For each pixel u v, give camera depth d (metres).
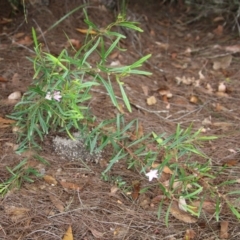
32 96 0.82
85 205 0.80
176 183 0.83
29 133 0.82
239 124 1.07
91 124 0.86
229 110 1.12
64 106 0.79
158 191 0.83
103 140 0.83
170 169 0.81
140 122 1.02
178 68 1.30
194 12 1.60
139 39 1.39
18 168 0.83
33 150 0.88
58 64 0.76
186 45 1.43
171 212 0.79
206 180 0.81
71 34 1.30
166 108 1.10
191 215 0.79
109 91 0.74
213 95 1.17
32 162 0.86
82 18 1.36
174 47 1.41
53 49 1.23
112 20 1.41
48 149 0.90
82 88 0.84
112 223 0.77
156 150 0.86
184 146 0.80
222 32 1.50
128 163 0.86
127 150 0.82
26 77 1.10
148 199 0.82
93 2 1.41
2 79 1.08
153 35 1.46
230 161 0.93
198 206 0.81
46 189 0.82
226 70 1.30
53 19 1.33
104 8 1.42
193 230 0.77
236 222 0.79
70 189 0.82
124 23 0.76
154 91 1.16
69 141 0.89
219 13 1.57
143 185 0.84
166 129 1.02
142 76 1.22
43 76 0.82
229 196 0.84
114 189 0.83
